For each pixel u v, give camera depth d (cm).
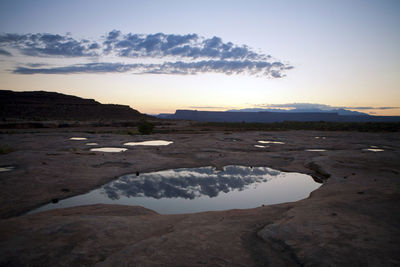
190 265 323
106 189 943
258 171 1285
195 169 1309
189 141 2441
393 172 1123
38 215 602
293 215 512
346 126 5338
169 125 6619
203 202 823
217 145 2162
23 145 1962
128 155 1566
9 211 695
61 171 1115
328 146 2248
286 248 371
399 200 583
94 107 8588
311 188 999
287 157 1623
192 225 494
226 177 1155
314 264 318
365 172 1130
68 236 423
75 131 3753
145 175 1165
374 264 305
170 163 1395
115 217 547
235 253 362
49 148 1852
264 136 3112
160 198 855
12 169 1157
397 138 3002
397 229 416
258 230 455
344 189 812
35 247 383
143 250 365
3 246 386
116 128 4841
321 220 468
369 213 502
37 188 882
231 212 597
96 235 429
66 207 707
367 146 2286
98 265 325
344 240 377
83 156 1473
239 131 4403
